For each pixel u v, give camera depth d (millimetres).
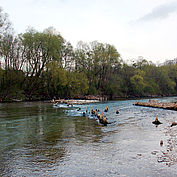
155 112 31047
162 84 118312
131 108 38000
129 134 15195
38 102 52031
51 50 59844
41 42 58594
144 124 19750
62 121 21344
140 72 100188
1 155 10297
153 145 12125
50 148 11523
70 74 70188
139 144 12375
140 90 99500
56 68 62438
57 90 68500
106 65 81250
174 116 26219
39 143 12570
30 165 8977
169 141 13039
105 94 84312
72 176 7887
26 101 55375
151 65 123250
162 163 9156
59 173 8156
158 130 16734
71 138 13891
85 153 10633
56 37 63344
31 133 15445
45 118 23453
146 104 43219
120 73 100375
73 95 72562
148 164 9055
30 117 24219
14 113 28078
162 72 118750
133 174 8031
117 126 18609
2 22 47312
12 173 8156
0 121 21094
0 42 49125
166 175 7914
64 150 11148
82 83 71500
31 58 60406
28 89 60938
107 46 80500
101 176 7883
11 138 13844
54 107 38156
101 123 20094
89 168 8656
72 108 36406
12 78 55844
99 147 11734
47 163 9242
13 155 10297
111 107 39750
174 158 9773
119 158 9859
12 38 54656
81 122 20781
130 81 96875
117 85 88562
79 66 82875
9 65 56875
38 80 62688
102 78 86125
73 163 9219
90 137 14195
